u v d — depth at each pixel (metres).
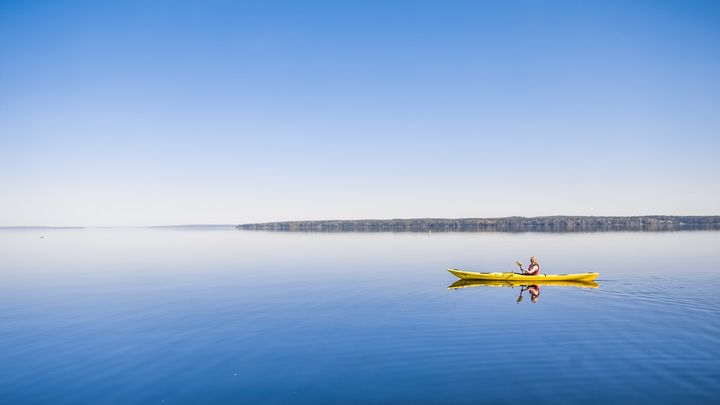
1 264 47.03
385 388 12.95
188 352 16.44
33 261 50.53
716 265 38.12
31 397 12.88
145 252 64.06
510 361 14.84
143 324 20.47
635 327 18.61
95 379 14.07
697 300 23.91
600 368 14.06
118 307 24.14
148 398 12.65
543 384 12.95
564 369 14.05
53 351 16.80
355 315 21.56
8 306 24.67
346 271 37.94
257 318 21.28
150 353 16.39
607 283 29.34
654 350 15.69
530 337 17.45
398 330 18.75
